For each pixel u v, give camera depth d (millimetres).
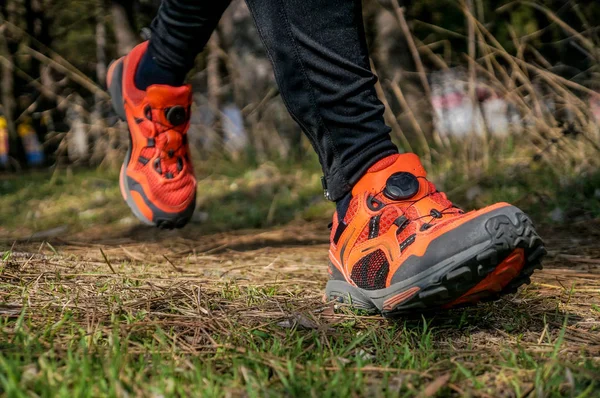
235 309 1836
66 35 9859
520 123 5066
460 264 1507
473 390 1218
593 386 1220
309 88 1661
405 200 1660
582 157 4520
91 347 1397
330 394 1156
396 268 1602
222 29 8031
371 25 6871
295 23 1625
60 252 2840
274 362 1315
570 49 5797
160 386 1153
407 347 1437
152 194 2203
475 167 5043
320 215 4965
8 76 9617
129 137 2242
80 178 7793
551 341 1601
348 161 1707
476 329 1719
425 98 6031
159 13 2107
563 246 3209
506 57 4867
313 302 1942
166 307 1825
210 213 5285
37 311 1717
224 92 8117
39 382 1134
